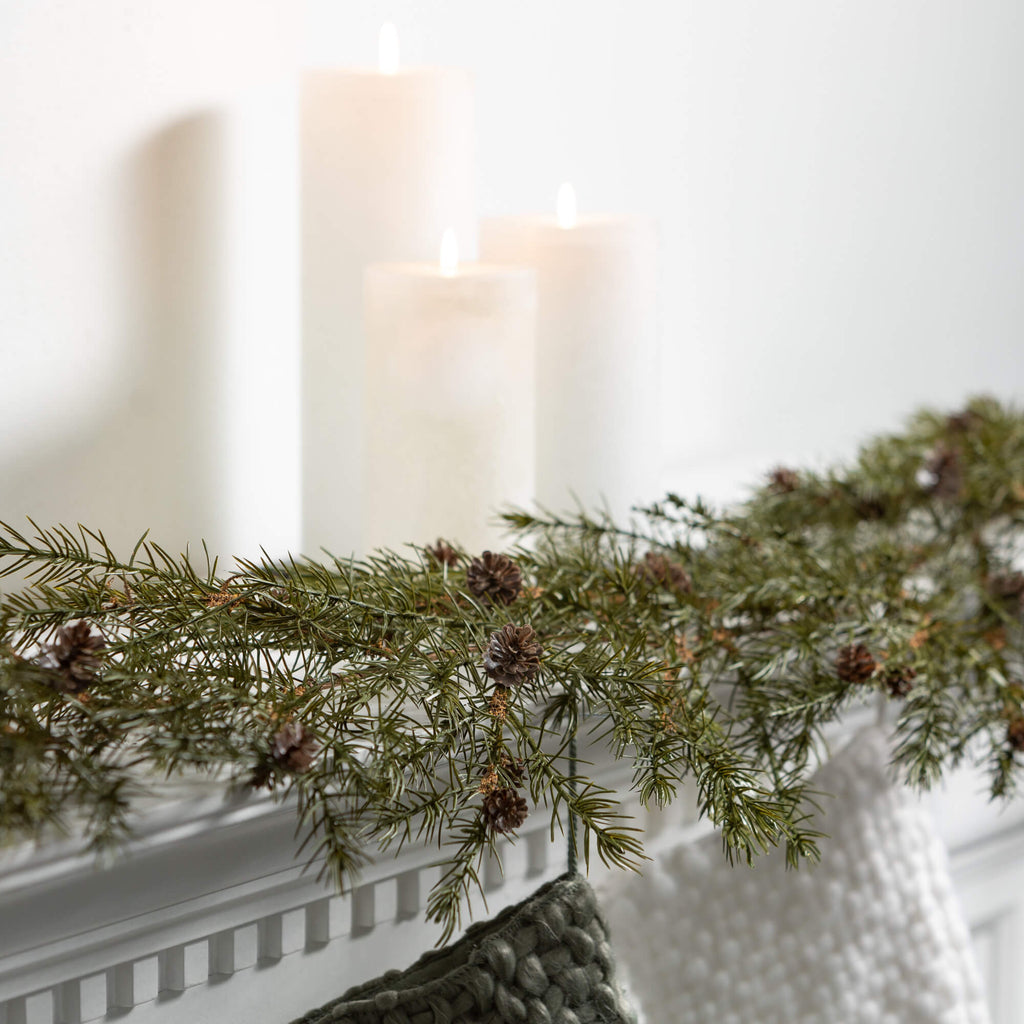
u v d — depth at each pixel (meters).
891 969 1.39
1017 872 1.71
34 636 1.19
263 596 1.21
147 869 1.18
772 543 1.38
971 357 2.04
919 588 1.42
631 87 1.64
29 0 1.30
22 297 1.32
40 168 1.32
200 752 1.14
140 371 1.37
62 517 1.35
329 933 1.30
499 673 1.18
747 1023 1.35
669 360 1.70
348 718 1.18
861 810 1.40
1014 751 1.35
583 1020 1.23
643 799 1.20
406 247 1.38
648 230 1.42
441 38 1.54
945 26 1.87
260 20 1.38
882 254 1.86
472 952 1.22
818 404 1.82
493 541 1.35
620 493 1.43
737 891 1.36
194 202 1.37
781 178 1.75
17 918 1.16
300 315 1.42
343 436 1.40
